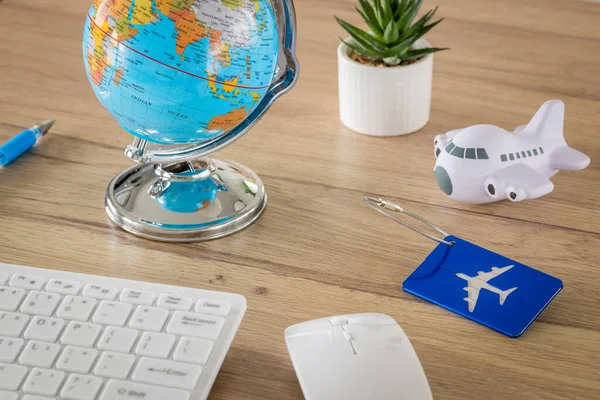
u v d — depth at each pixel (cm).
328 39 113
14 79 103
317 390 54
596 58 107
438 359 62
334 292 69
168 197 78
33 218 78
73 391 56
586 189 83
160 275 71
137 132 74
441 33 113
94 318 62
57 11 119
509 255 74
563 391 59
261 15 68
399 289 69
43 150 89
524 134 80
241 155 89
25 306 62
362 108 91
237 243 75
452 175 78
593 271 71
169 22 65
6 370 57
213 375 58
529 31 114
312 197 82
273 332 65
